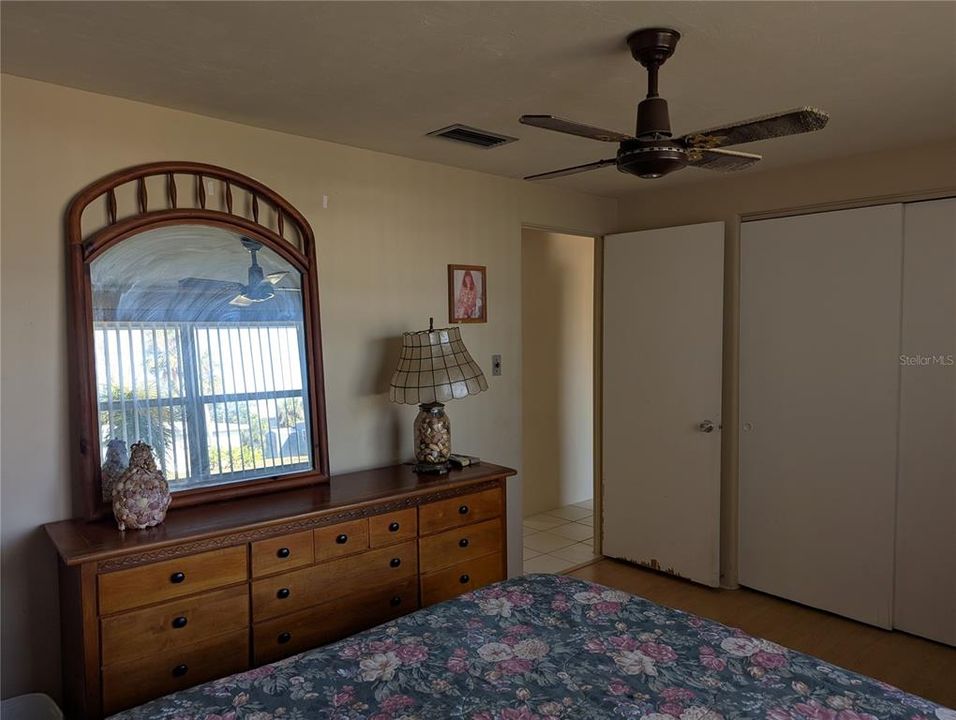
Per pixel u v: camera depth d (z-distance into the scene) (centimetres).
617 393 421
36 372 227
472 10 173
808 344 348
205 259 260
